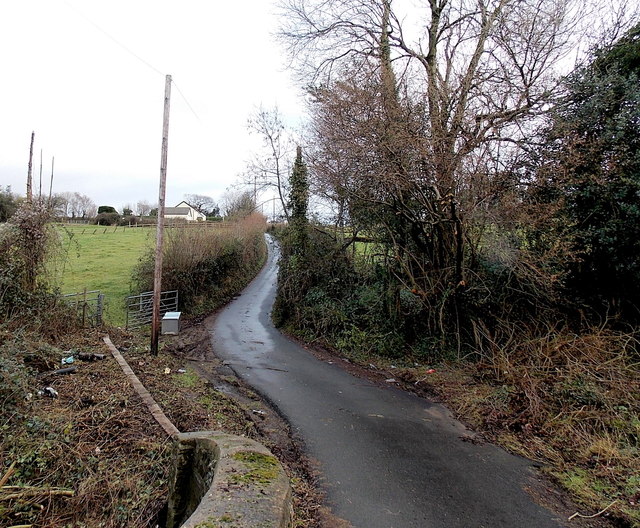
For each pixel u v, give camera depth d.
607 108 7.96
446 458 5.23
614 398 6.12
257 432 5.89
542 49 8.41
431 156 7.54
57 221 10.95
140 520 3.92
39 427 5.05
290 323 13.77
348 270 12.65
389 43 11.57
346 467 4.95
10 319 8.80
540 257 8.02
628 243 7.79
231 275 21.58
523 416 6.26
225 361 9.87
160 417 5.71
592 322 8.41
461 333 9.64
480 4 9.24
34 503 4.00
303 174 14.02
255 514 2.14
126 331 11.86
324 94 9.59
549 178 7.96
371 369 9.43
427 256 10.09
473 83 9.22
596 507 4.20
